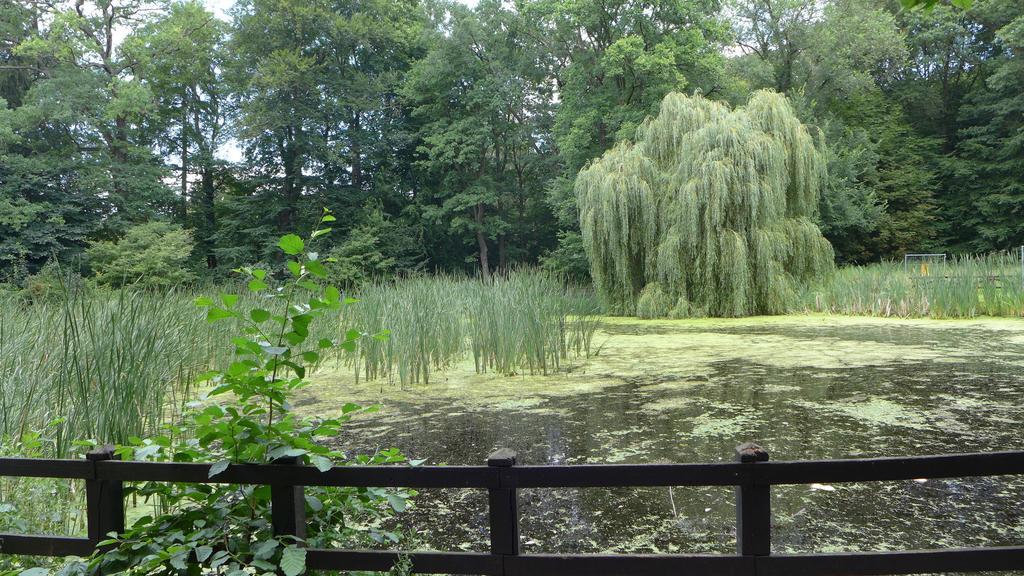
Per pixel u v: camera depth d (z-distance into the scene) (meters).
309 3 26.64
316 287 2.06
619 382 6.96
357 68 30.05
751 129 13.58
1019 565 1.77
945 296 12.66
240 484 2.14
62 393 4.23
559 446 4.55
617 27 22.61
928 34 29.48
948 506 3.39
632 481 1.82
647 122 15.54
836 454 4.14
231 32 27.58
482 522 3.31
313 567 1.94
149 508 3.55
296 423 2.21
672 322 12.78
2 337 4.85
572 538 3.08
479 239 29.53
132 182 23.66
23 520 2.87
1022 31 25.31
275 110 25.78
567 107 24.62
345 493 2.31
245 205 26.97
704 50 22.86
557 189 24.42
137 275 18.66
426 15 31.33
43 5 24.25
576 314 12.50
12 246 19.38
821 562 1.79
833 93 27.34
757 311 13.84
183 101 28.92
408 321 7.67
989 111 28.61
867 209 25.55
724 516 3.35
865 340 9.66
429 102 30.45
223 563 1.91
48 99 21.75
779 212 13.71
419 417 5.59
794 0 26.08
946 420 4.99
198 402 2.09
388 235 27.58
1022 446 4.25
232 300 2.02
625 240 14.17
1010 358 7.81
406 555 1.91
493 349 7.94
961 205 28.81
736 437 4.63
